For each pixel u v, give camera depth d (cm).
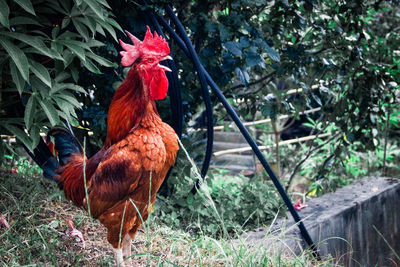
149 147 273
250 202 452
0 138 343
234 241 384
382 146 720
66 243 329
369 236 526
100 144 438
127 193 275
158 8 369
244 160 864
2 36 274
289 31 462
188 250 339
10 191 390
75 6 308
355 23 464
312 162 679
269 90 503
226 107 388
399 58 521
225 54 408
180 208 430
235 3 411
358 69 480
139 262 319
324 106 537
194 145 456
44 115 322
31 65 284
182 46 379
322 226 446
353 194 540
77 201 299
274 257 320
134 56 279
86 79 405
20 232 331
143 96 279
